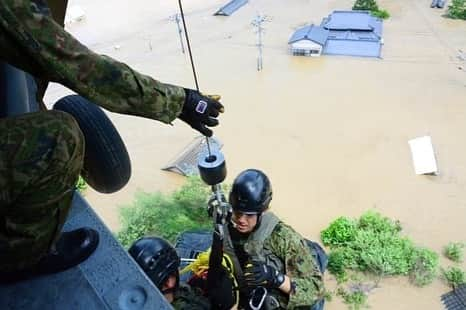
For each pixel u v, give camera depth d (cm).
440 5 3769
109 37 3659
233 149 2522
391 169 2355
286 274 542
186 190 2058
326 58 3269
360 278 1767
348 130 2633
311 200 2184
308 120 2722
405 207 2122
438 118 2653
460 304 1652
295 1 4091
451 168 2338
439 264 1828
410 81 2988
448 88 2900
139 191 2100
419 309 1655
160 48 3484
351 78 3053
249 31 3650
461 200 2130
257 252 537
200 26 3738
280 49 3409
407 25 3594
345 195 2202
